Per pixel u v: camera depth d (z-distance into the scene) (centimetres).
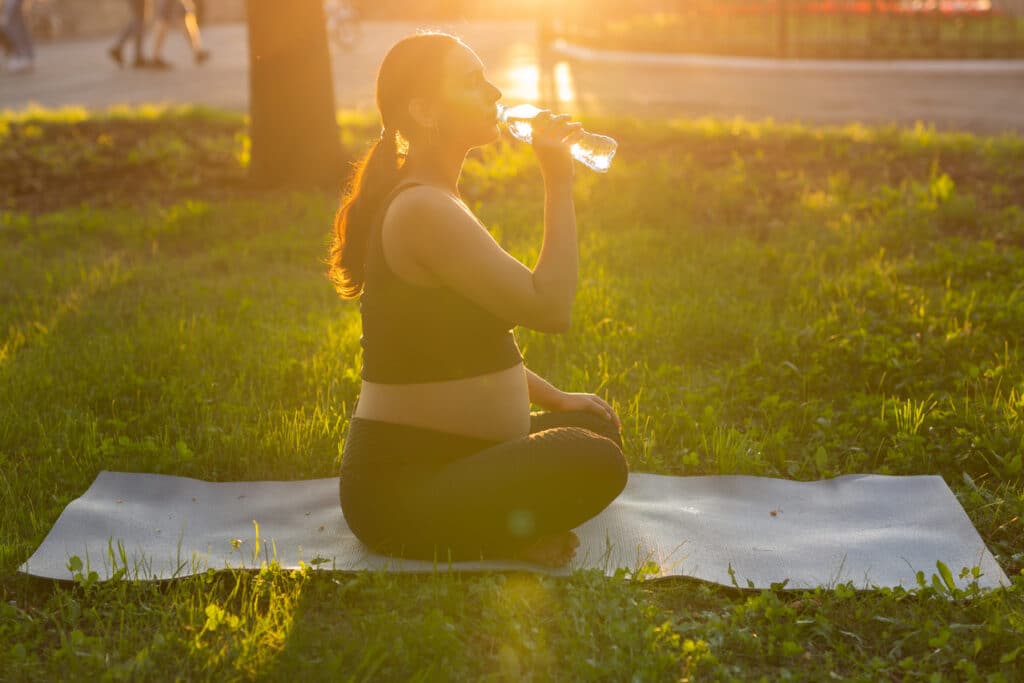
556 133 319
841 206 773
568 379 486
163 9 1812
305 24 874
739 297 602
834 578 324
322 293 631
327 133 898
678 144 1010
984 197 793
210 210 806
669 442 435
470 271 304
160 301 614
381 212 313
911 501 372
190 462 411
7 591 323
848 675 283
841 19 2183
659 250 695
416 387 319
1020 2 2302
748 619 303
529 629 296
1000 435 408
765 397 467
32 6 2392
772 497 382
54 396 473
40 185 912
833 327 532
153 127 1124
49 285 641
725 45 1928
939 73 1658
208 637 294
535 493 310
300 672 278
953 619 302
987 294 571
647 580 319
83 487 394
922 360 489
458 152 318
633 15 2522
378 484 322
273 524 366
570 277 314
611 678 276
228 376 499
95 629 301
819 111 1319
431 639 286
